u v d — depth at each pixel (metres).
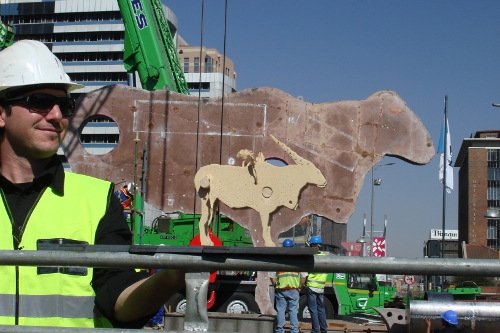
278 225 13.08
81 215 3.03
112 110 13.50
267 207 7.64
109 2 84.50
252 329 11.59
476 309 9.41
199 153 13.32
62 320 2.88
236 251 2.17
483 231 81.56
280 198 7.66
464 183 89.88
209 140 13.34
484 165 82.75
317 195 13.11
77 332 2.19
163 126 13.44
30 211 2.99
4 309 2.87
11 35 18.30
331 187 13.10
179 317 11.27
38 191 3.06
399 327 11.34
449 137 18.89
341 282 18.80
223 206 13.13
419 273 2.08
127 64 17.64
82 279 2.94
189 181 13.27
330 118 13.30
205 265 2.20
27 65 3.11
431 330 9.55
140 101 13.51
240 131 13.30
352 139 13.22
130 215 13.91
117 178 13.32
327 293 18.58
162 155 13.36
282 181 7.70
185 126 13.43
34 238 2.94
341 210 13.04
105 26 85.19
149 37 17.47
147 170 13.34
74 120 13.48
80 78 86.69
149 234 17.47
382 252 32.47
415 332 9.55
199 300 2.26
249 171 7.82
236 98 13.38
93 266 2.25
